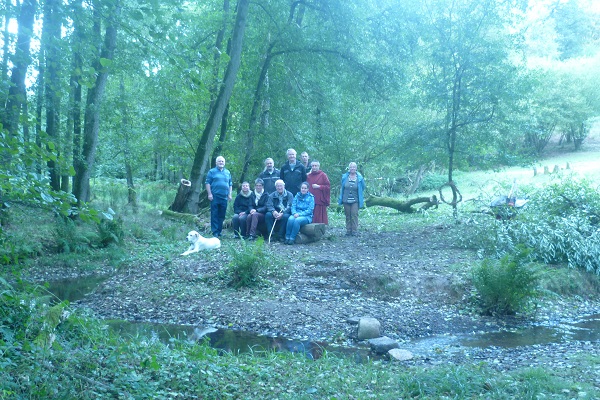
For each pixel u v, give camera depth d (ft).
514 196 44.09
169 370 16.96
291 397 15.98
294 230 44.27
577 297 34.40
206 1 73.00
